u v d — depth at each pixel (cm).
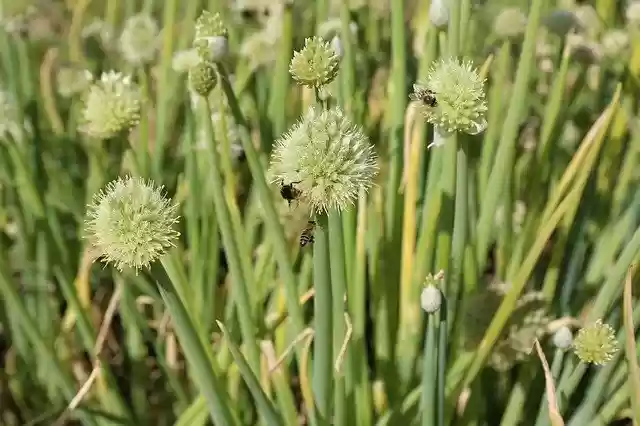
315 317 55
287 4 74
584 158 65
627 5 94
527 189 77
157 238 51
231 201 67
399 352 66
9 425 82
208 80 60
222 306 77
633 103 77
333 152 52
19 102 87
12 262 85
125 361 85
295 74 56
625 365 64
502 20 82
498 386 70
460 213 61
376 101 85
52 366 69
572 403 69
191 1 88
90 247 72
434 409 58
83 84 91
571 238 76
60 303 85
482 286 72
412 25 91
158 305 80
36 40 104
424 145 68
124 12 121
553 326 65
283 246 57
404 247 65
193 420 66
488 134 68
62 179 88
